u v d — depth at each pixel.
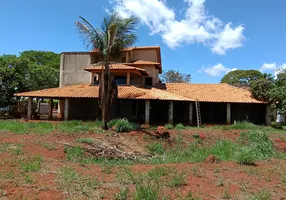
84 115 32.66
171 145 19.30
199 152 16.00
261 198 7.33
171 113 27.72
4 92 36.72
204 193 7.46
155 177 8.45
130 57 35.56
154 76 34.03
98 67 31.48
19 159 10.45
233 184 8.41
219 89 33.72
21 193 6.83
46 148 13.53
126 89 29.11
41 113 44.31
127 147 17.17
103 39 21.33
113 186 7.68
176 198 6.94
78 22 21.00
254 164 11.45
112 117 31.02
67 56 37.03
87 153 14.01
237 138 21.00
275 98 29.05
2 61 37.12
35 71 40.56
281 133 23.55
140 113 32.22
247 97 30.75
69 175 8.41
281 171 10.34
